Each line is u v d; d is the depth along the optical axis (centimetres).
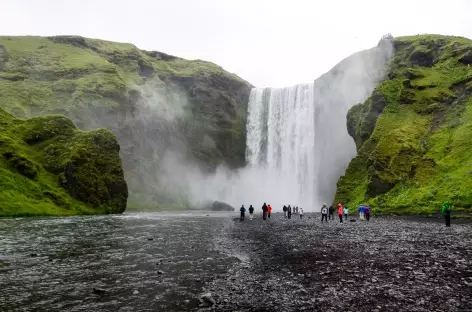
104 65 13112
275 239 2634
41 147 7656
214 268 1609
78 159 7419
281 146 13000
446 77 7744
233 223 4456
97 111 10975
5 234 3011
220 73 14838
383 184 5794
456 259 1662
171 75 14862
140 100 12644
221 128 13525
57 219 5012
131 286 1298
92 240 2639
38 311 1018
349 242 2331
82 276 1461
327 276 1384
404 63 9606
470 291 1141
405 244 2172
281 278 1380
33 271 1554
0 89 11069
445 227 3256
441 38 9650
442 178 5141
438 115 6675
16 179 6319
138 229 3588
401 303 1030
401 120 6975
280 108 13425
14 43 14562
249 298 1123
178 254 2003
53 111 10769
